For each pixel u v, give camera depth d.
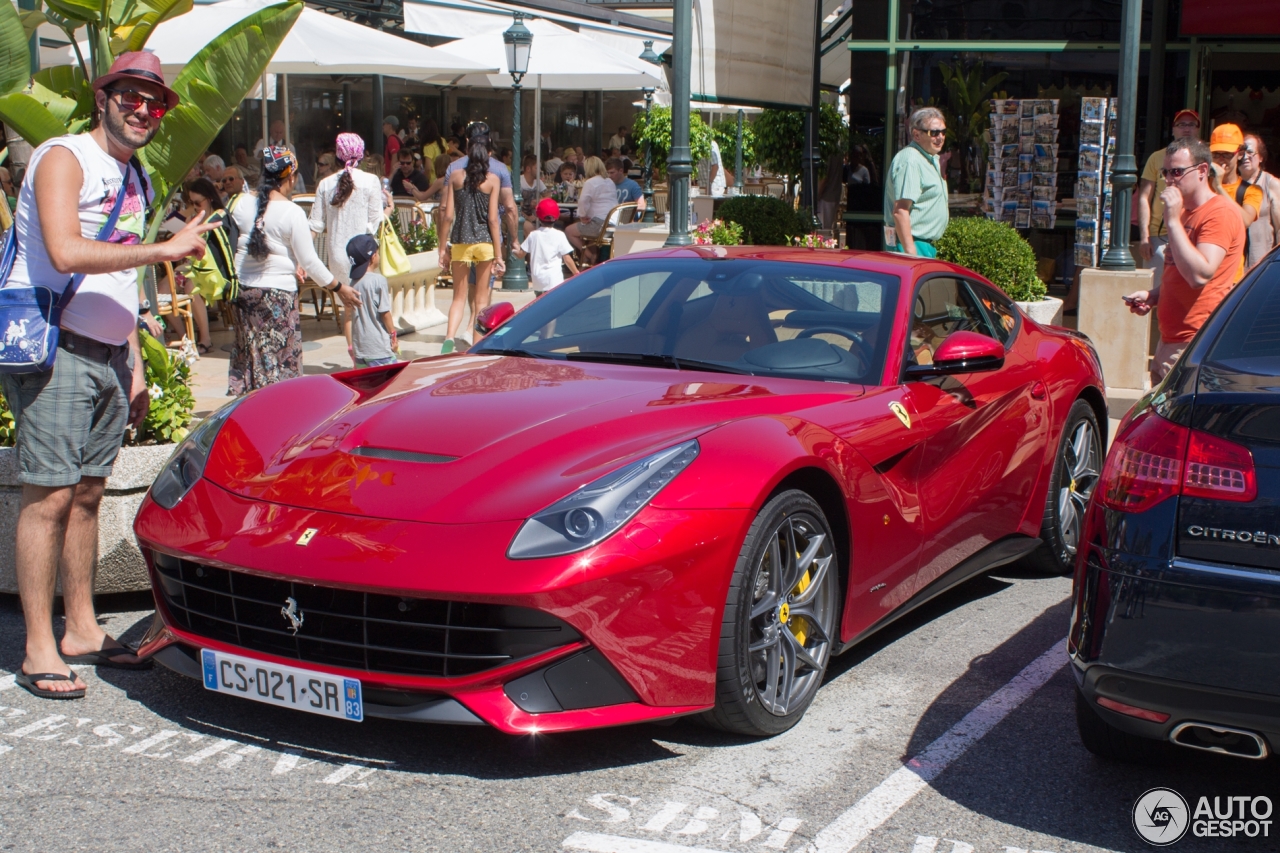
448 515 3.00
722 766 3.16
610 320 4.33
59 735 3.31
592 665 2.95
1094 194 10.94
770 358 4.00
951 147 12.31
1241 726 2.59
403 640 2.99
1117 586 2.71
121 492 4.25
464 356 4.27
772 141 15.65
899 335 4.10
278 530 3.09
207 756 3.19
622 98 25.05
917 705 3.61
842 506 3.49
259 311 6.93
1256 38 11.63
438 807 2.92
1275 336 2.86
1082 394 5.11
